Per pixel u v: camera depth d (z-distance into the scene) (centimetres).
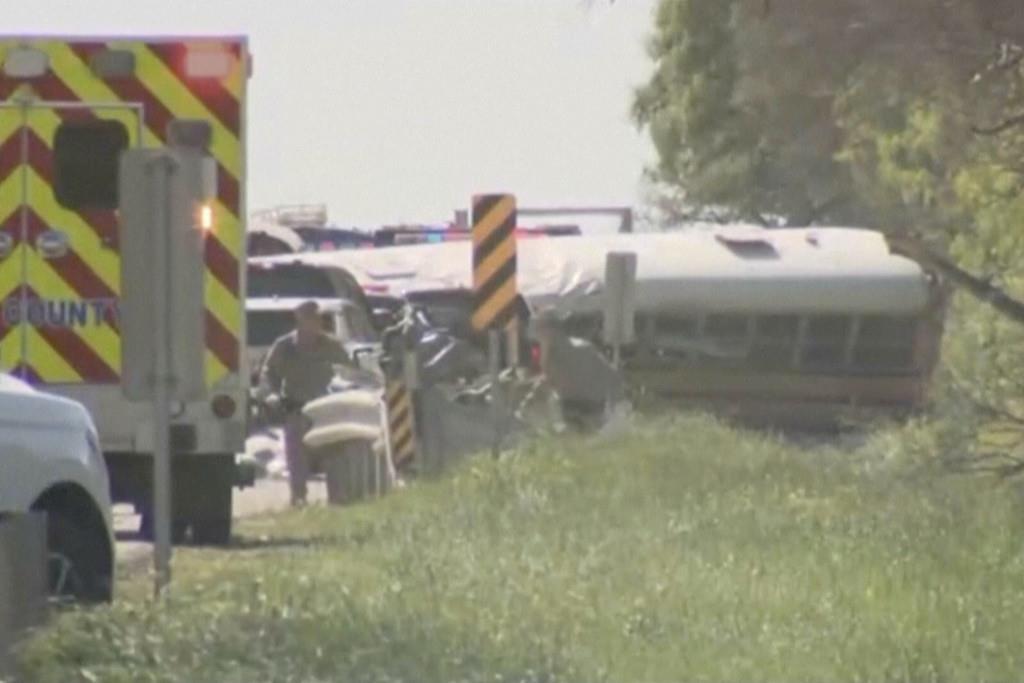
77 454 4469
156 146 6525
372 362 11894
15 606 3669
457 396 9350
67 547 4488
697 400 13525
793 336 13512
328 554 6038
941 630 4544
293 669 3756
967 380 6731
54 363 6669
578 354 10112
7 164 6675
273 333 12519
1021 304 6906
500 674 3859
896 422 11162
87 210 6669
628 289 10275
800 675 4122
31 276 6675
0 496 4200
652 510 6731
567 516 6644
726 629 4562
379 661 3850
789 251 13638
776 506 6756
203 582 4894
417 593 4834
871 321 13425
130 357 4697
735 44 6134
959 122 6141
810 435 13400
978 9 5703
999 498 6431
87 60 6656
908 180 7106
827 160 7281
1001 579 5212
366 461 8875
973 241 7419
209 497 7050
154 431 4878
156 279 4681
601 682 3997
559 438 8994
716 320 13512
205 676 3706
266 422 9638
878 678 4109
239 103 6694
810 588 5100
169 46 6675
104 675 3675
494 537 6159
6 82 6656
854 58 5834
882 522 6234
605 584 5131
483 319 8575
